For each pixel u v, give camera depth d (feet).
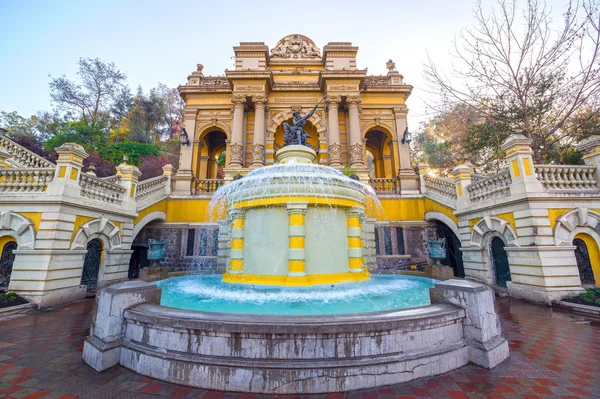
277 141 69.31
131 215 42.11
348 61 69.00
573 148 50.88
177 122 167.53
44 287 27.94
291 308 17.01
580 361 13.38
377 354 10.98
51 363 13.38
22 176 31.68
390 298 19.80
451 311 12.78
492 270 35.86
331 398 9.93
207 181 59.21
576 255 29.25
